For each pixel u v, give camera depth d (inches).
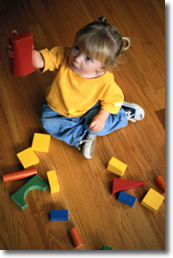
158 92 59.4
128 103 54.4
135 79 60.1
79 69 39.8
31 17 63.6
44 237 43.4
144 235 45.6
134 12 68.5
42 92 55.9
